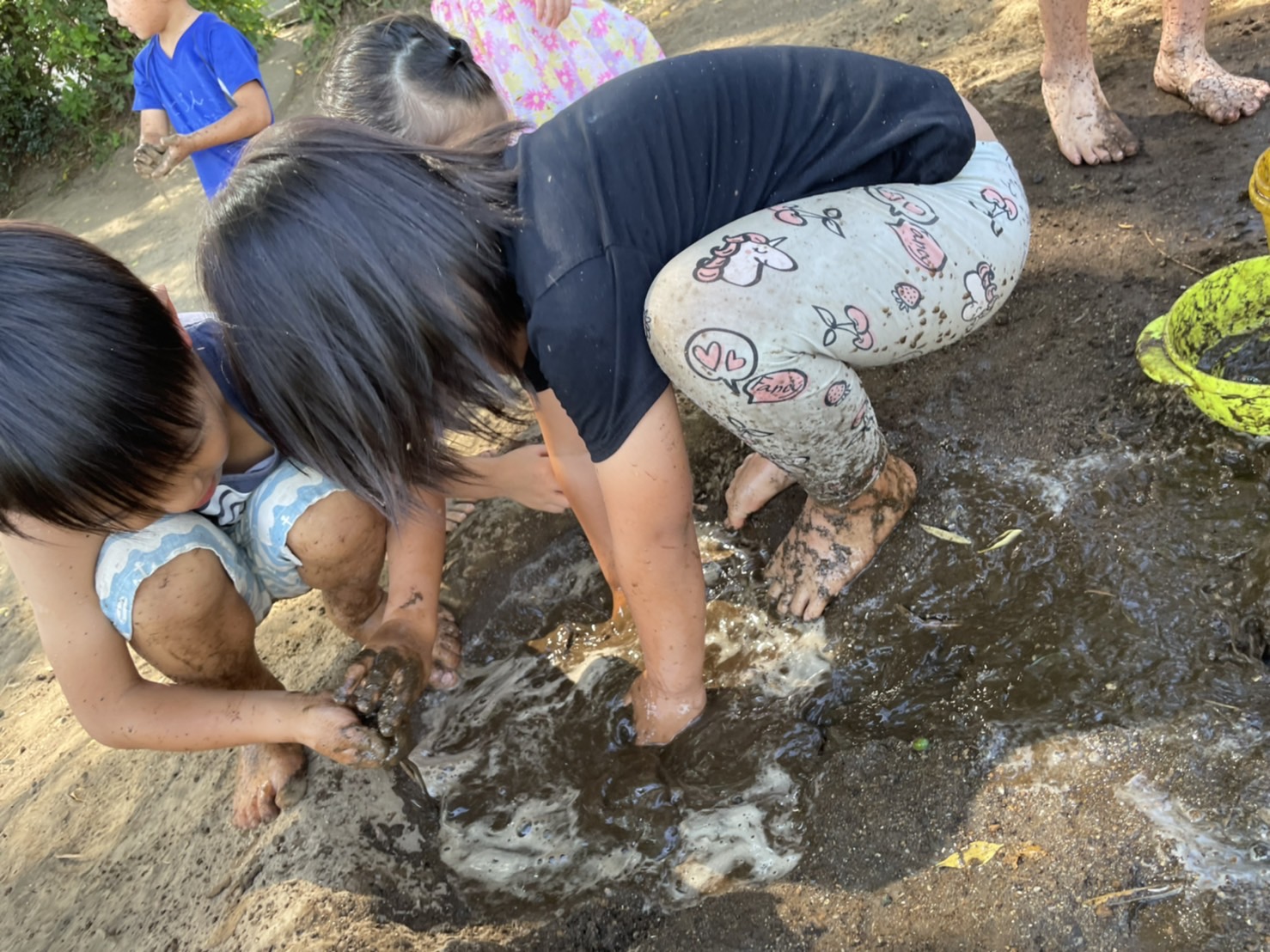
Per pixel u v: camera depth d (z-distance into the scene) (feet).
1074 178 8.50
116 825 7.22
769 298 4.88
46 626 5.41
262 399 4.30
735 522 7.18
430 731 6.89
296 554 6.23
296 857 6.23
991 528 6.32
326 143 4.17
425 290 4.07
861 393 5.50
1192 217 7.67
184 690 5.67
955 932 4.66
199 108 10.68
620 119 4.87
